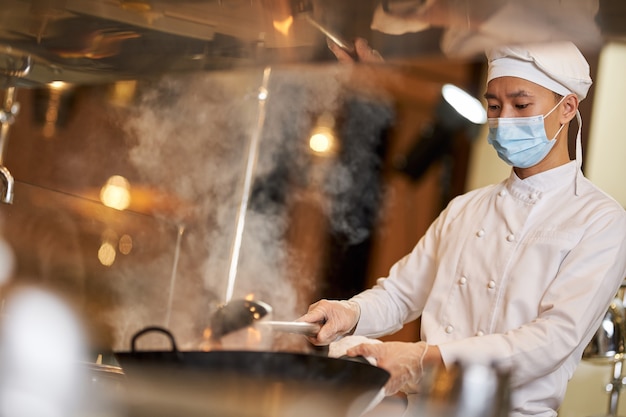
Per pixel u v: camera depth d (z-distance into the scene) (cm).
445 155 588
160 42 195
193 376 118
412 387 180
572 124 305
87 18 186
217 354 130
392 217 587
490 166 571
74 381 120
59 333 142
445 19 145
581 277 210
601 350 248
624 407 319
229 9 167
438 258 242
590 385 308
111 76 234
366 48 171
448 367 112
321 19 161
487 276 226
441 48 159
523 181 231
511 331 203
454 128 564
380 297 248
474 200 245
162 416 111
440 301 235
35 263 273
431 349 186
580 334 204
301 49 182
